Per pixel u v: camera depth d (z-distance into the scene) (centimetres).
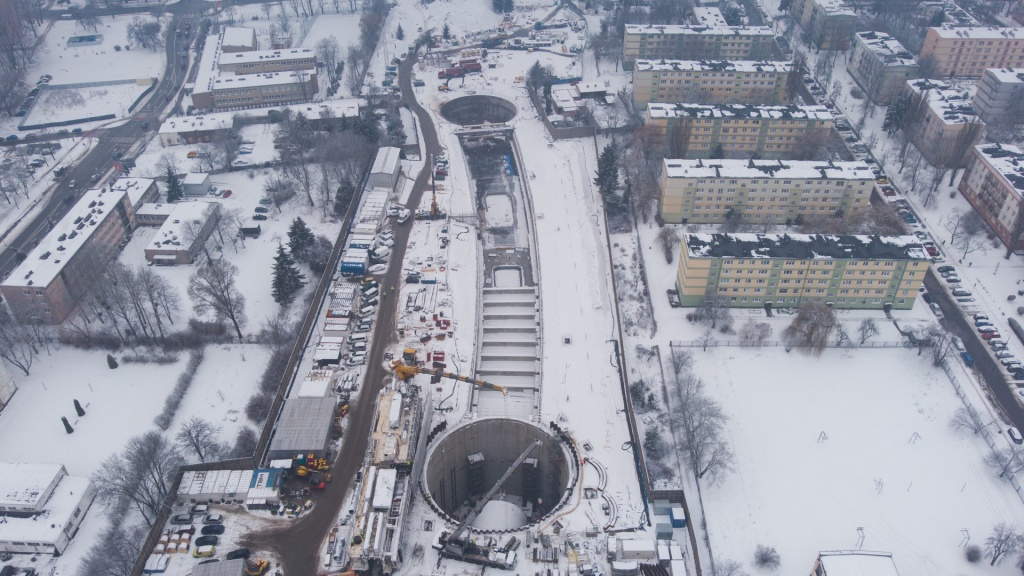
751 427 19925
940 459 19088
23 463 18000
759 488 18400
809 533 17400
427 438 18912
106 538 16812
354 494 16925
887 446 19438
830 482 18550
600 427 19450
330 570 15862
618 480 17975
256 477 17488
